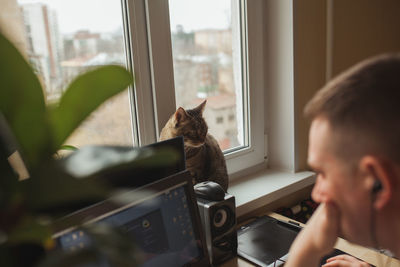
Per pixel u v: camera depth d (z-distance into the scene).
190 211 0.83
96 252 0.29
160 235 0.76
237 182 1.52
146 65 1.18
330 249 0.68
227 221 0.96
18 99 0.34
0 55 0.32
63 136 0.36
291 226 1.13
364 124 0.42
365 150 0.42
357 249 1.01
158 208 0.76
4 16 0.85
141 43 1.15
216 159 1.29
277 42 1.51
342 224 0.51
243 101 1.56
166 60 1.21
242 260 0.98
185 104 1.35
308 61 1.53
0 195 0.32
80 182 0.31
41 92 0.34
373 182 0.42
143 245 0.73
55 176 0.31
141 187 0.74
